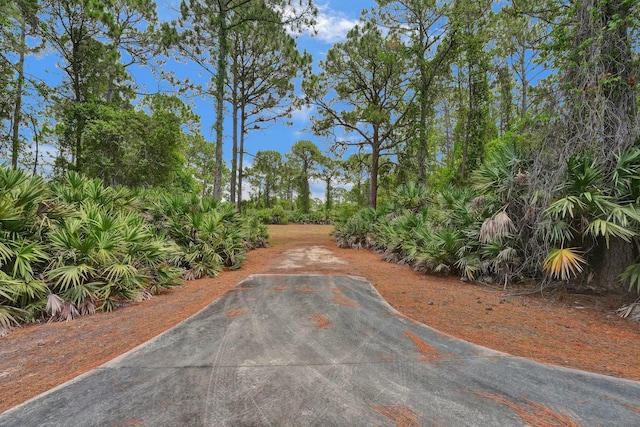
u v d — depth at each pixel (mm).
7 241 3652
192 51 12570
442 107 21047
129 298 4484
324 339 2914
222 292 5055
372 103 17516
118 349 2857
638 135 4258
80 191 5945
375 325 3346
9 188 4078
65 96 13148
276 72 15906
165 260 5949
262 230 12555
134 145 13492
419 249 7020
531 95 5723
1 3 9648
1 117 10859
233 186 15234
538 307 4355
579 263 4738
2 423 1674
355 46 15914
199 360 2438
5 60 10391
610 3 4488
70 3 12188
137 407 1806
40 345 2959
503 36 11938
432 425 1672
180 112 16719
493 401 1923
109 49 13797
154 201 7898
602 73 4449
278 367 2326
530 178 5047
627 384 2184
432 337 3039
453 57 14484
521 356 2719
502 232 5195
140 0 13930
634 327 3557
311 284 5301
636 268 4020
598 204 4047
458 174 15430
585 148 4594
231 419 1688
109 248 4395
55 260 4062
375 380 2156
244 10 12875
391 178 20344
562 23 5137
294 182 39312
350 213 18047
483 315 4000
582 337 3270
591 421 1741
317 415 1735
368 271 6965
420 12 14109
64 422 1678
